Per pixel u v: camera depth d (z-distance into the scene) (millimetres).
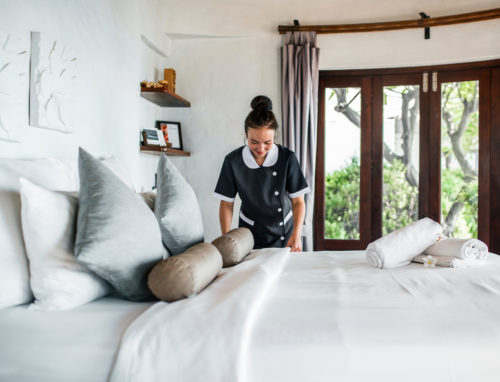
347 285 1231
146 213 1127
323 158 3279
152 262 1081
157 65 3125
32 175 1219
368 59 3086
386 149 3217
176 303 941
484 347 809
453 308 994
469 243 1464
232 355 766
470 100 3062
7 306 995
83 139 1842
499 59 2965
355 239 3270
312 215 3096
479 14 2824
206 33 3152
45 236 985
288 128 3088
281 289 1189
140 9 2629
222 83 3221
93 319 916
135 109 2432
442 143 3129
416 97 3154
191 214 1372
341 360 790
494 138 3006
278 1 3133
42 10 1532
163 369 767
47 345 823
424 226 1543
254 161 2053
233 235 1473
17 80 1404
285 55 3078
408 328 866
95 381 792
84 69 1834
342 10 3096
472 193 3074
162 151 2703
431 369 786
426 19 2928
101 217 983
